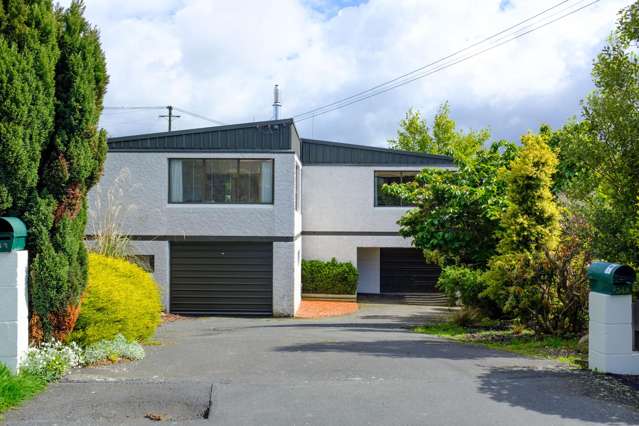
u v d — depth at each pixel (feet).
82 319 26.23
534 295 35.19
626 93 29.09
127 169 57.41
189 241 60.39
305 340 35.04
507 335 37.22
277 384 22.02
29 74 23.16
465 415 18.81
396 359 27.14
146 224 59.82
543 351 29.96
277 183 60.03
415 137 114.32
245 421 18.11
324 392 21.06
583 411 19.29
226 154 59.93
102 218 55.11
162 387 21.44
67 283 24.58
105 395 20.43
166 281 59.98
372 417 18.56
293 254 60.23
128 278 32.50
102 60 27.25
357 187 75.41
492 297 39.04
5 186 22.99
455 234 50.42
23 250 22.72
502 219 40.14
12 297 21.35
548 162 39.29
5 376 19.98
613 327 24.06
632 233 28.12
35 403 19.47
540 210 38.47
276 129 60.29
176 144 60.23
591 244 31.30
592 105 29.89
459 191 49.49
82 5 26.53
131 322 29.22
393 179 75.46
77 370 23.76
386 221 75.15
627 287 24.03
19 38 23.54
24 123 23.18
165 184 59.98
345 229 75.46
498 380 22.93
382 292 80.74
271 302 60.39
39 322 24.20
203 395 20.66
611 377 23.36
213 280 60.49
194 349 30.14
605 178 30.42
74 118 25.12
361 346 31.81
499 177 43.04
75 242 25.35
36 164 23.81
